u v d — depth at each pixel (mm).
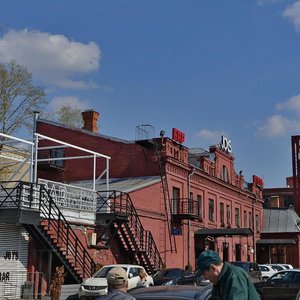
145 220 34844
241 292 4789
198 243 42625
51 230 25062
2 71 43312
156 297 6445
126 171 39750
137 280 22219
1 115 43062
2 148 41625
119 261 31297
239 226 53469
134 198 34000
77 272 25297
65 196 28188
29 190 24375
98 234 29516
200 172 43531
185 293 6570
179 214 38062
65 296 23609
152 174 38500
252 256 56531
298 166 71000
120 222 30438
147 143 38344
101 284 20594
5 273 23484
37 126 44531
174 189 39375
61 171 42781
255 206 59781
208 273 4930
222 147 50188
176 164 39188
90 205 29688
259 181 62156
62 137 43281
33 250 25141
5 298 23078
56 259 25500
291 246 59938
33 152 27531
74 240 27078
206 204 44812
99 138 41625
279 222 61688
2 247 23469
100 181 40125
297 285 21797
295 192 70688
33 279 24609
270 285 22344
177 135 40094
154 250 33906
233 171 52688
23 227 24625
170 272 25797
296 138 71875
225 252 48719
